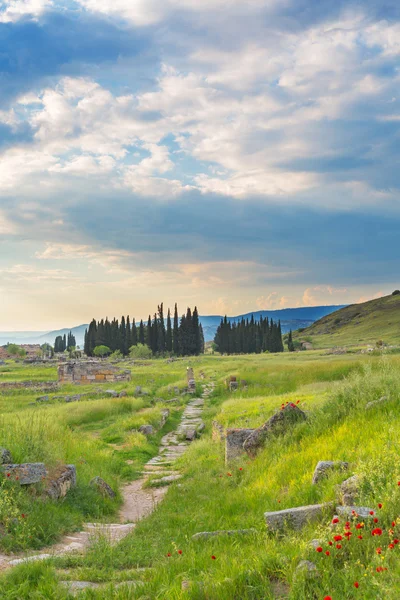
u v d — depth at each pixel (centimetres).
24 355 12756
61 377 4566
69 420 2425
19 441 1177
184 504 1052
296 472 912
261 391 3253
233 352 12431
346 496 648
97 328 13100
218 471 1296
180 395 3744
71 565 664
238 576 495
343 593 437
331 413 1167
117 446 1972
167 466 1666
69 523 927
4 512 822
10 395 3669
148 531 872
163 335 11956
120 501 1243
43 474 1006
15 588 532
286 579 486
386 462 695
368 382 1229
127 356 12431
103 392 3600
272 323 12456
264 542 613
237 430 1323
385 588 405
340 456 864
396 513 556
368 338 14562
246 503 880
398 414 994
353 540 513
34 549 767
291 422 1216
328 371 3325
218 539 699
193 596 475
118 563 674
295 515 649
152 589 517
